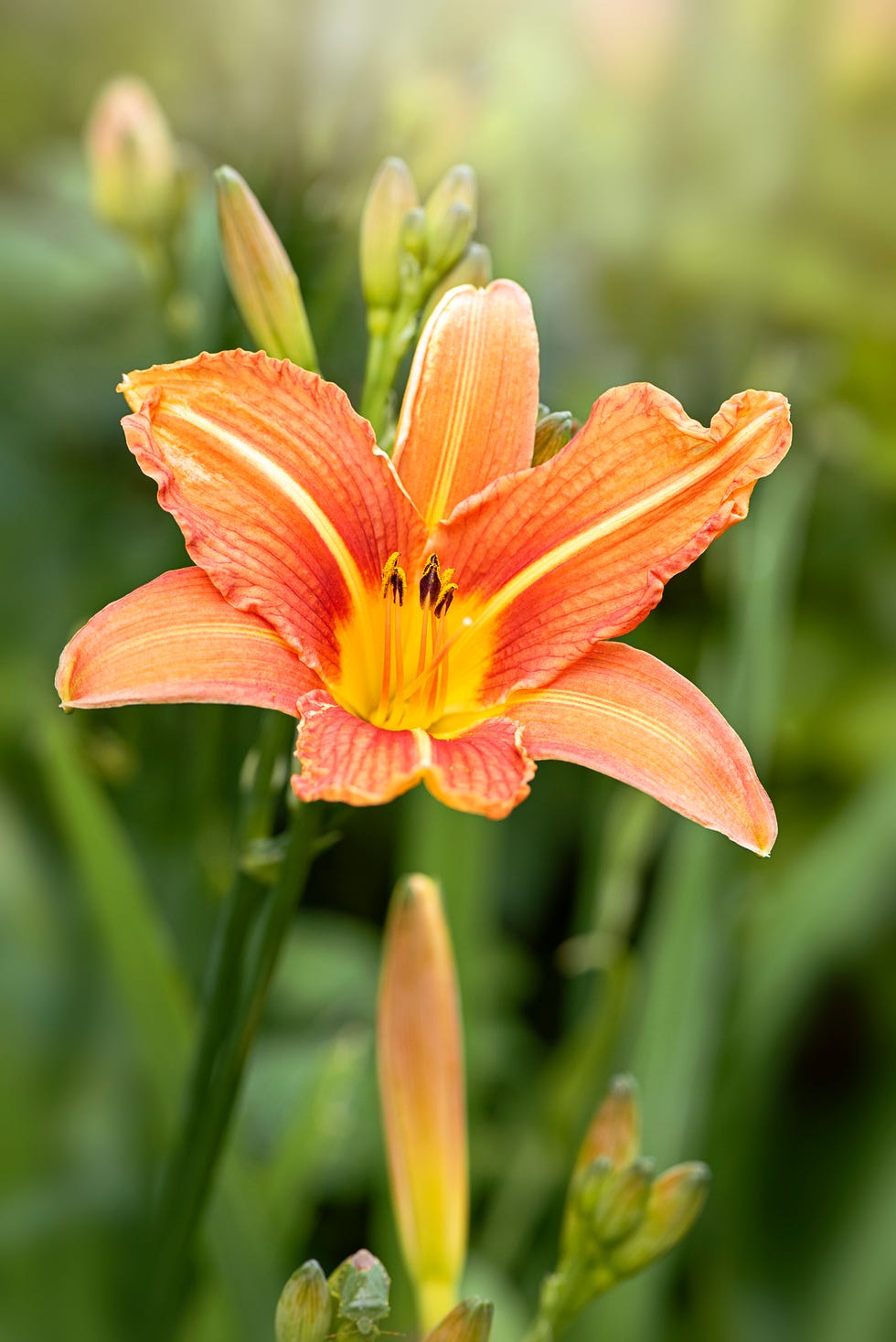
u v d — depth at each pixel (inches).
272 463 18.7
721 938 23.1
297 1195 21.9
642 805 23.7
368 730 18.4
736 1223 24.4
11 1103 23.2
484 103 24.6
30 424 26.6
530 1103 24.9
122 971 21.4
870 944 26.3
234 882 19.2
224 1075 19.3
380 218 19.7
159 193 23.6
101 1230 22.7
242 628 18.5
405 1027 20.1
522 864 26.8
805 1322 24.2
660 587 18.8
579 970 24.1
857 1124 25.8
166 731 23.4
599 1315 22.3
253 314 19.6
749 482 18.8
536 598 19.3
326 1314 18.4
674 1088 22.5
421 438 19.3
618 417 18.9
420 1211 20.2
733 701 23.2
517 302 19.4
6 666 25.9
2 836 24.8
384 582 19.4
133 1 26.0
